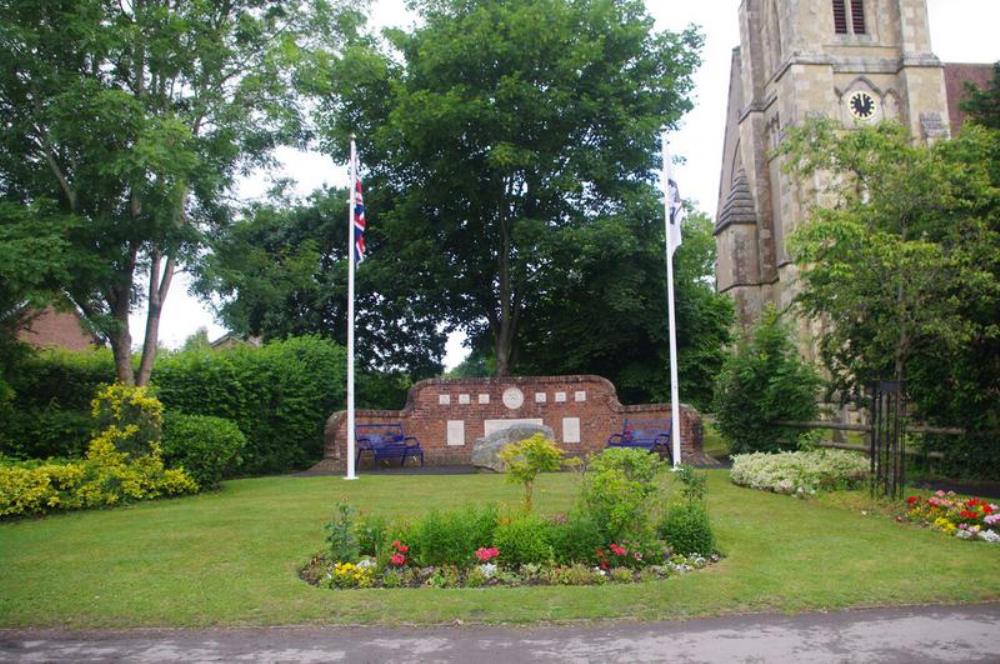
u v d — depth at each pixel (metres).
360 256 16.86
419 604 6.50
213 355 19.02
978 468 14.18
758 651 5.48
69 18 13.16
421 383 19.80
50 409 15.59
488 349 30.06
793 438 16.83
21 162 14.45
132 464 12.87
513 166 21.62
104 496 12.09
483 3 23.25
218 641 5.86
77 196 14.53
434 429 19.66
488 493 12.52
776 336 18.14
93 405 13.60
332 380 20.94
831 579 7.14
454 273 24.70
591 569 7.37
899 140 12.64
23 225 12.55
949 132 34.69
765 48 38.78
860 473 12.76
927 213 12.29
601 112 22.72
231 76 15.89
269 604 6.58
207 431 13.91
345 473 17.36
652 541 7.77
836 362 16.20
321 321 27.36
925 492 11.66
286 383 19.55
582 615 6.26
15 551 8.63
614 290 22.56
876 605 6.50
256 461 18.56
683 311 24.50
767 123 38.41
